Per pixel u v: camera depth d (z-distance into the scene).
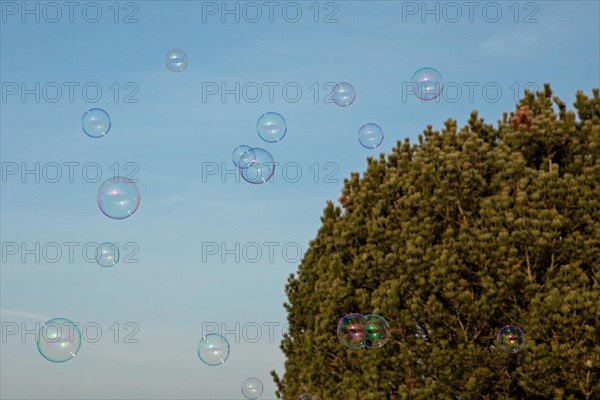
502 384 12.32
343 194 15.37
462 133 14.02
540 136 13.56
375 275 13.50
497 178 12.93
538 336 11.83
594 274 11.98
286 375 15.54
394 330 12.88
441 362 12.37
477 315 12.31
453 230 12.91
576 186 12.43
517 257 12.29
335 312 13.80
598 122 13.60
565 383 11.80
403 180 13.92
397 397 12.91
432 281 12.52
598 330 11.58
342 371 13.80
